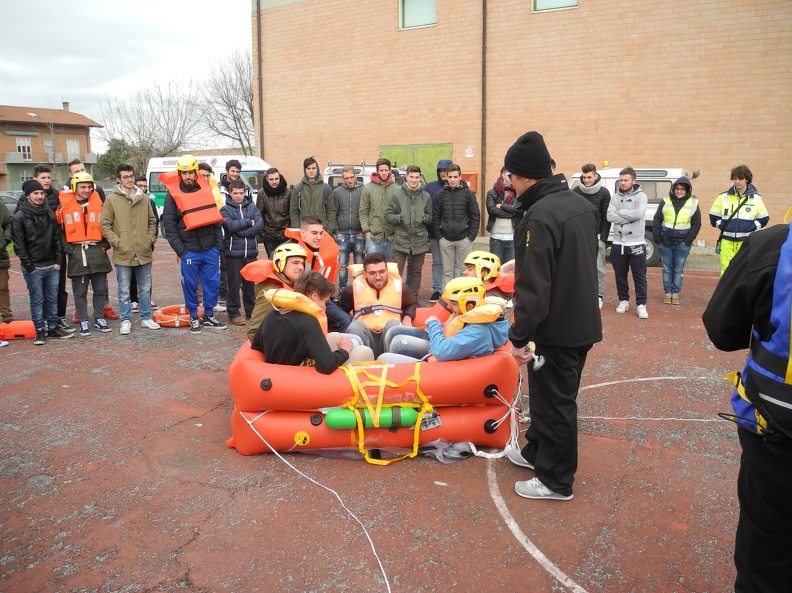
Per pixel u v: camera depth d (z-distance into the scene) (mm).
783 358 2070
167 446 4555
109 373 6180
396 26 17938
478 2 16625
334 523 3520
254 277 5266
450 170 8523
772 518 2172
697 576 3037
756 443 2170
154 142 33500
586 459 4301
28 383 5906
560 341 3461
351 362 4512
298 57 19875
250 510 3672
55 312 7461
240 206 7930
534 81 16172
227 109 34750
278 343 4281
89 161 49688
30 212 7023
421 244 8805
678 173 12438
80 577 3082
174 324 8016
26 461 4328
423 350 4762
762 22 13438
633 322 8109
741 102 13883
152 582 3035
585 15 15289
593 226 3512
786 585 2219
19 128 48656
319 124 19797
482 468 4176
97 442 4629
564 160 16078
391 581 3014
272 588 2979
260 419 4285
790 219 2270
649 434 4703
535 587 2959
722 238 8445
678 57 14391
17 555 3270
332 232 8883
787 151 13562
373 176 9070
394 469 4176
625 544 3301
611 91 15250
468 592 2928
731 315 2236
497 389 4242
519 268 3482
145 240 7668
